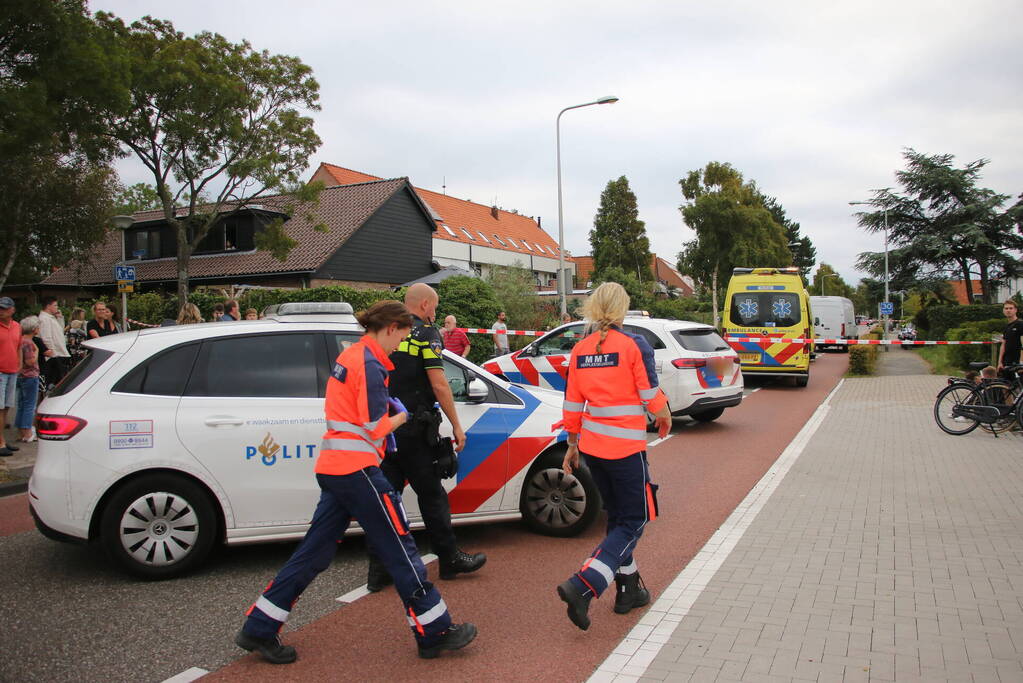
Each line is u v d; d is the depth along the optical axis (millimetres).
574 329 11758
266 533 4930
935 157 43656
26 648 3852
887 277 41344
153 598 4543
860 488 7250
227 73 20672
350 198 34219
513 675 3516
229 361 5043
